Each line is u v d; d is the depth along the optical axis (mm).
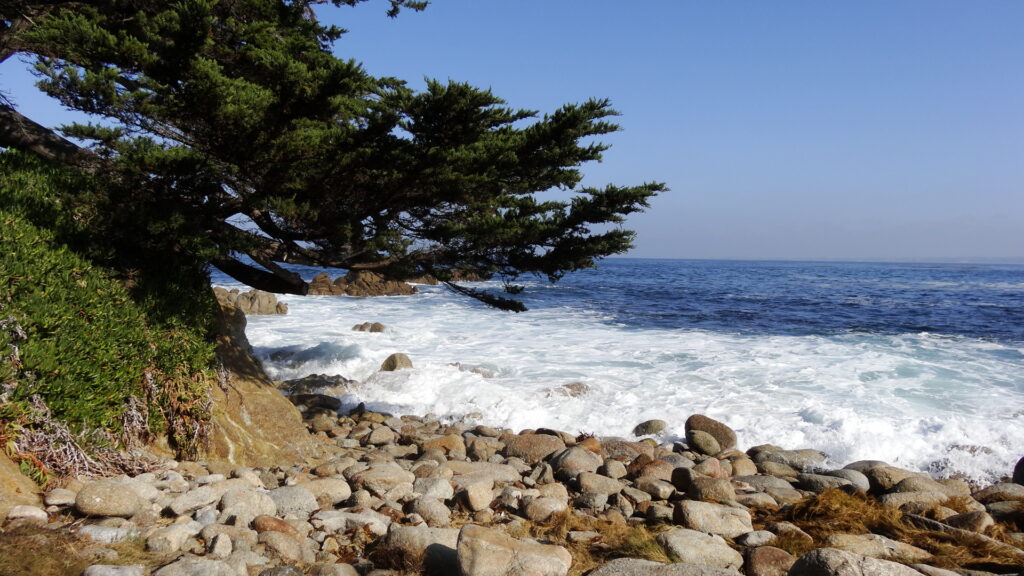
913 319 27391
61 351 5633
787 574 4953
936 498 7359
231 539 4703
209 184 7336
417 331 22109
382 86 10961
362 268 8828
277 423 8219
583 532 5812
